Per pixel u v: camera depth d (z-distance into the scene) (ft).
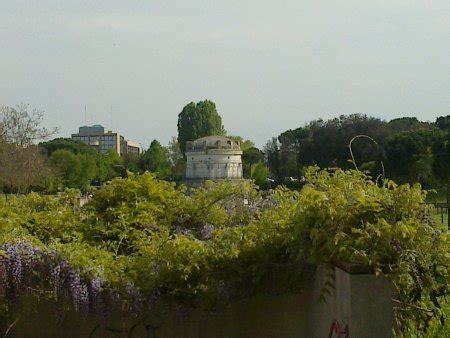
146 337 19.70
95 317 19.58
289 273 19.71
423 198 17.42
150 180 26.43
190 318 19.84
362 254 16.06
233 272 19.81
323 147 274.77
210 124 453.99
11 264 18.92
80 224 24.75
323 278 18.24
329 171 21.13
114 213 25.09
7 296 19.03
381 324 15.96
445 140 185.06
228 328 19.94
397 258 16.03
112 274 19.63
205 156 306.96
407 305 15.89
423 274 16.21
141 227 25.23
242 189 27.91
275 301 20.03
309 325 19.92
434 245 16.53
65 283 19.21
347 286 16.24
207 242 20.85
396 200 17.29
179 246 19.92
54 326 19.57
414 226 16.58
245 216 26.89
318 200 17.71
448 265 16.49
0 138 165.37
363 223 16.96
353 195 17.76
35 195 28.25
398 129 266.57
